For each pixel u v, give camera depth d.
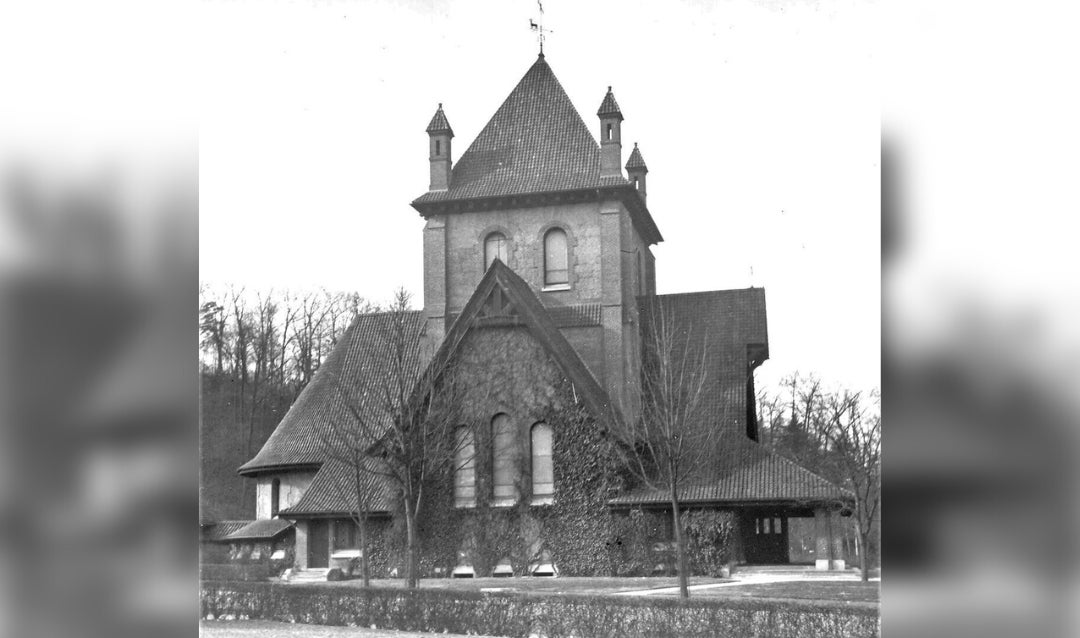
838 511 34.72
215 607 30.34
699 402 38.34
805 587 30.39
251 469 42.47
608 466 37.34
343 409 41.75
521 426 38.53
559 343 40.69
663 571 35.97
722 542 35.44
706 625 24.86
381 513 38.88
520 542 37.66
